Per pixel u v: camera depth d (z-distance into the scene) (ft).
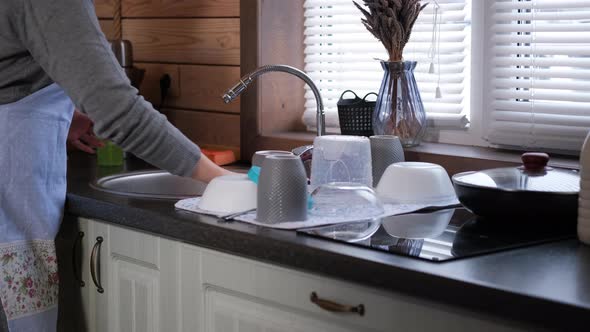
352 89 8.21
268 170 5.29
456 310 4.16
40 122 6.12
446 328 4.21
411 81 7.08
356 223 5.34
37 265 6.22
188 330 5.65
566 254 4.57
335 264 4.58
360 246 4.72
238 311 5.30
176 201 6.14
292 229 5.17
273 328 5.10
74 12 5.56
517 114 7.07
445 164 6.88
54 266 6.28
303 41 8.46
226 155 8.07
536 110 6.94
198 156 6.01
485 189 5.17
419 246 4.69
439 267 4.27
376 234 5.01
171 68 8.75
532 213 5.11
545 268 4.27
